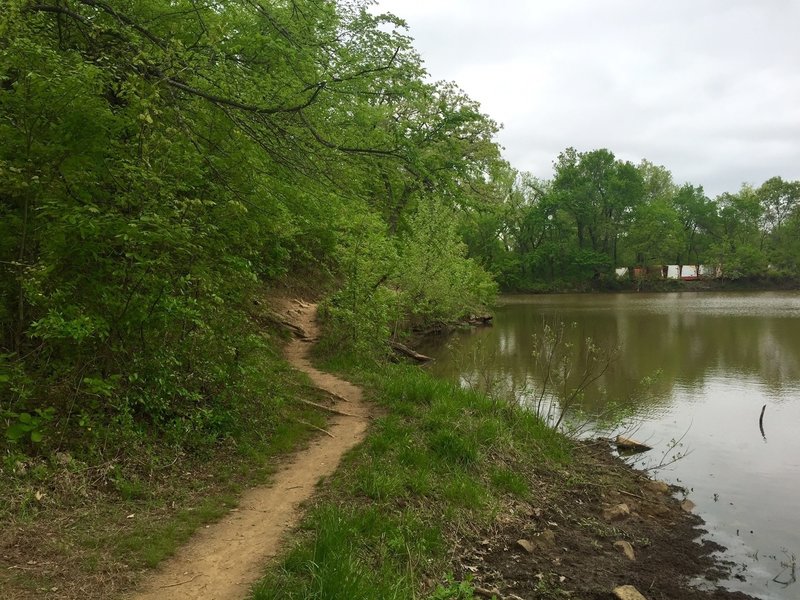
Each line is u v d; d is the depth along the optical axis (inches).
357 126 378.0
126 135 257.3
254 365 341.4
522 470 318.3
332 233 590.6
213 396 291.4
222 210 288.8
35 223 227.6
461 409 380.8
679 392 552.1
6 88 232.1
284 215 374.9
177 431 251.8
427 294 886.4
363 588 162.7
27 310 233.6
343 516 207.8
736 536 271.9
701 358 739.4
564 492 308.2
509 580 211.2
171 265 247.8
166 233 215.9
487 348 823.1
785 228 2974.9
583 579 220.2
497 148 966.4
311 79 322.3
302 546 183.6
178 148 258.5
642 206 2797.7
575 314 1445.6
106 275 238.1
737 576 233.6
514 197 2257.6
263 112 293.1
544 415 457.1
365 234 585.6
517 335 997.8
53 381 231.5
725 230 3029.0
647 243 2736.2
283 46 330.6
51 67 216.5
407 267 855.1
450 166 479.2
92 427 225.5
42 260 217.3
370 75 351.6
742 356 754.8
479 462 303.9
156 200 230.2
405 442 304.3
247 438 286.7
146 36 281.1
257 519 209.6
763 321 1194.6
